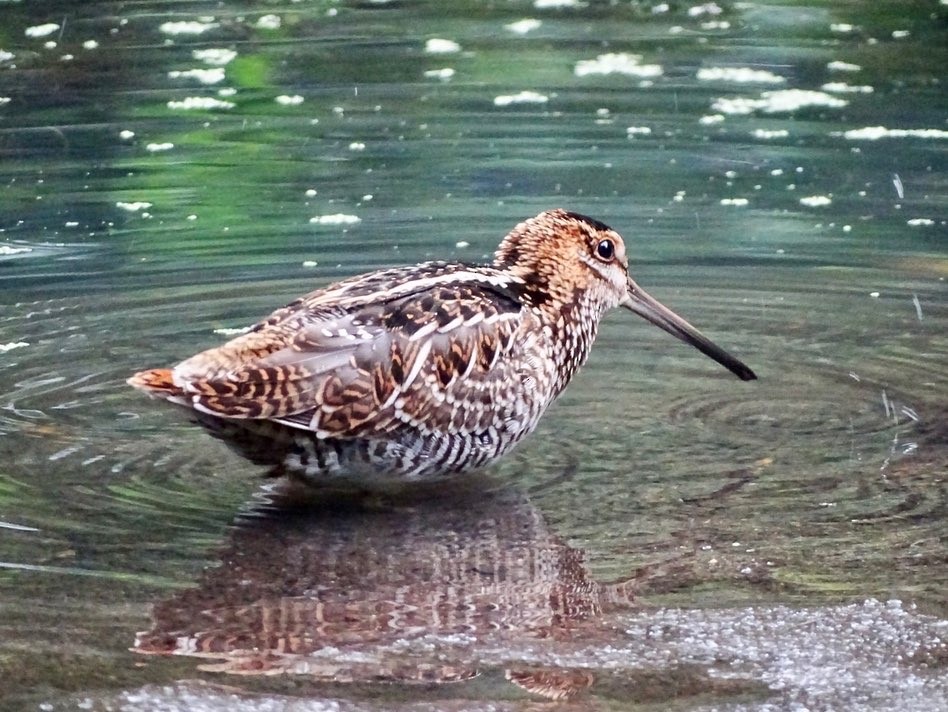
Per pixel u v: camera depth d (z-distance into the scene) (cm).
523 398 1023
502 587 854
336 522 944
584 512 955
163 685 748
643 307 1144
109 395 1121
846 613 819
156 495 973
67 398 1113
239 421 941
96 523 930
